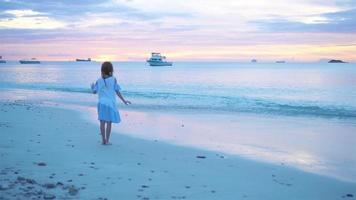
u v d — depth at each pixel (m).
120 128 13.84
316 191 6.81
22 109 18.95
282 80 50.34
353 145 11.21
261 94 30.95
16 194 5.59
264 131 13.70
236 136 12.57
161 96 28.92
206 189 6.59
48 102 24.05
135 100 25.94
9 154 8.59
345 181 7.53
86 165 7.89
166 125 14.84
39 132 11.98
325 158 9.54
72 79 56.62
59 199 5.56
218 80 52.25
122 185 6.57
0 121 14.30
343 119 17.22
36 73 82.56
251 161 9.02
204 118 17.17
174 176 7.36
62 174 7.07
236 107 21.97
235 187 6.81
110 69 10.07
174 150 10.07
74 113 17.77
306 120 16.83
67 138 11.09
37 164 7.74
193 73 83.00
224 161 8.93
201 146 10.74
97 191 6.12
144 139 11.59
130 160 8.59
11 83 46.00
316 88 35.97
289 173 8.05
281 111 20.09
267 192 6.62
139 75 71.94
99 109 10.21
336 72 82.12
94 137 11.43
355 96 28.50
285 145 11.14
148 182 6.85
